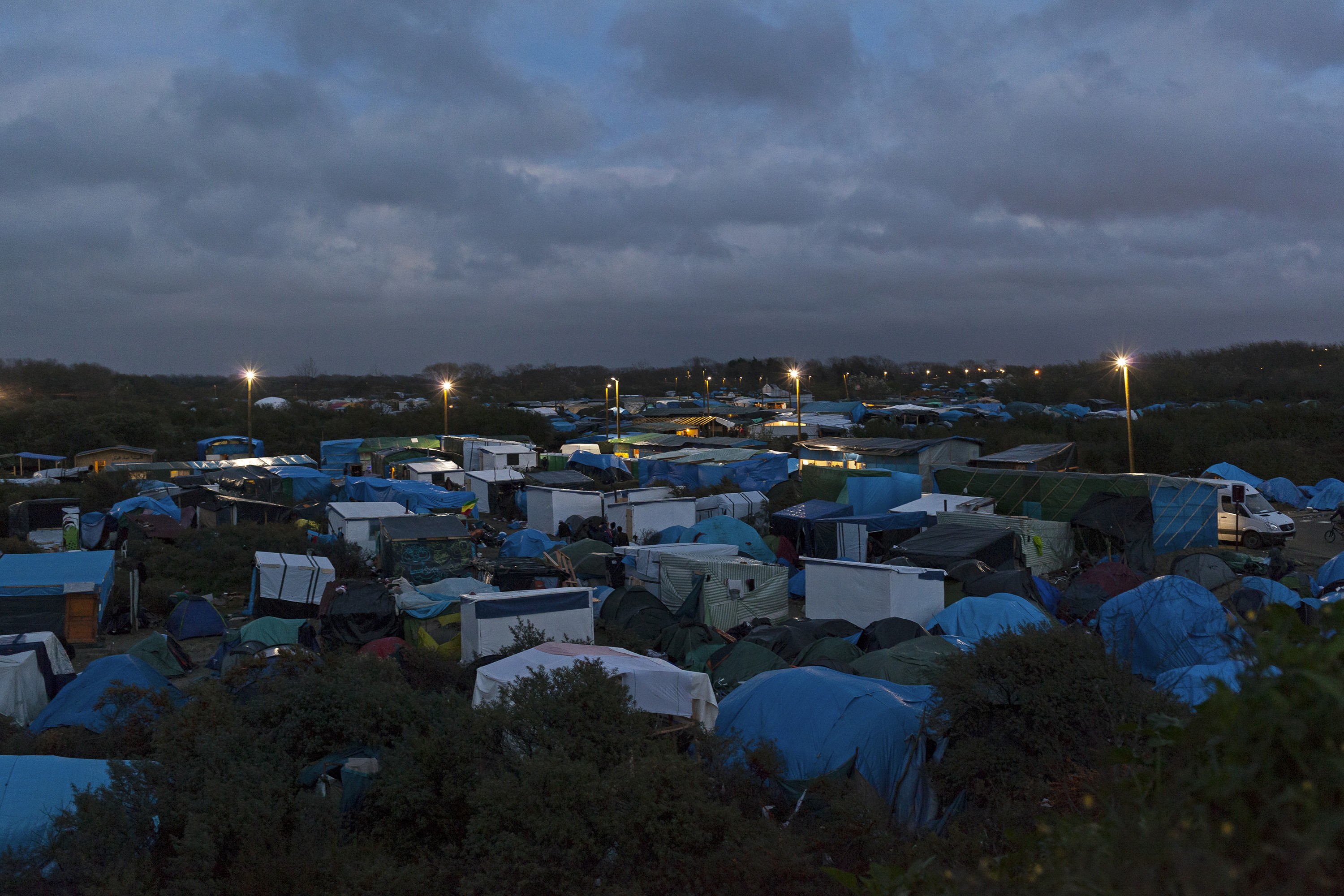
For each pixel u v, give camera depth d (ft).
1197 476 161.27
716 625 77.20
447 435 225.76
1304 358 409.49
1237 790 9.09
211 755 32.58
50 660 58.13
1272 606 10.07
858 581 73.36
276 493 150.10
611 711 32.96
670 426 258.98
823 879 25.79
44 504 112.06
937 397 390.21
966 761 33.12
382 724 36.35
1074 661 33.88
